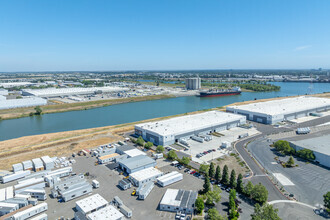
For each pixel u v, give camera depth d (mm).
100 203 71812
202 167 90750
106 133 153250
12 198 75312
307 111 195125
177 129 137000
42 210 70875
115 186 85250
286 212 67500
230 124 159250
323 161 98562
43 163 102000
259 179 87250
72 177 88250
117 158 105625
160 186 84250
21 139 144875
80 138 142875
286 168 96250
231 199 68688
